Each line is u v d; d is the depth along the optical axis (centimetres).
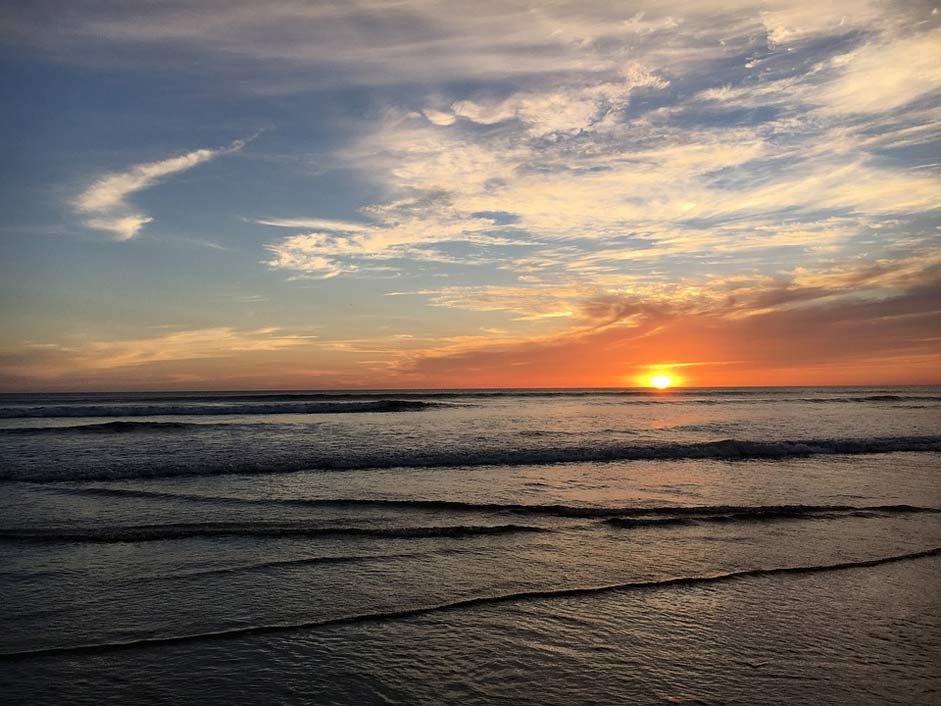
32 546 754
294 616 557
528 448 1736
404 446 1811
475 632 529
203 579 649
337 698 421
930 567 712
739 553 758
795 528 873
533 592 622
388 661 476
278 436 2198
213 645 499
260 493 1091
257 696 422
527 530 851
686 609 583
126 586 625
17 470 1310
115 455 1591
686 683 445
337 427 2659
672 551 763
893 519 930
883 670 469
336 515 923
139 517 903
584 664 474
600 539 812
